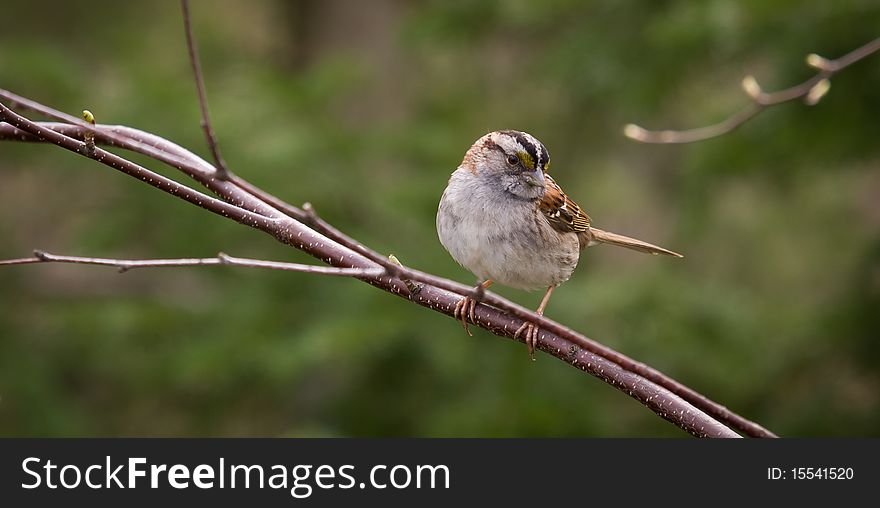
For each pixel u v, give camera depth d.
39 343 13.71
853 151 11.91
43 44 14.48
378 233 13.14
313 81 14.29
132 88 13.41
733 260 15.98
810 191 14.27
